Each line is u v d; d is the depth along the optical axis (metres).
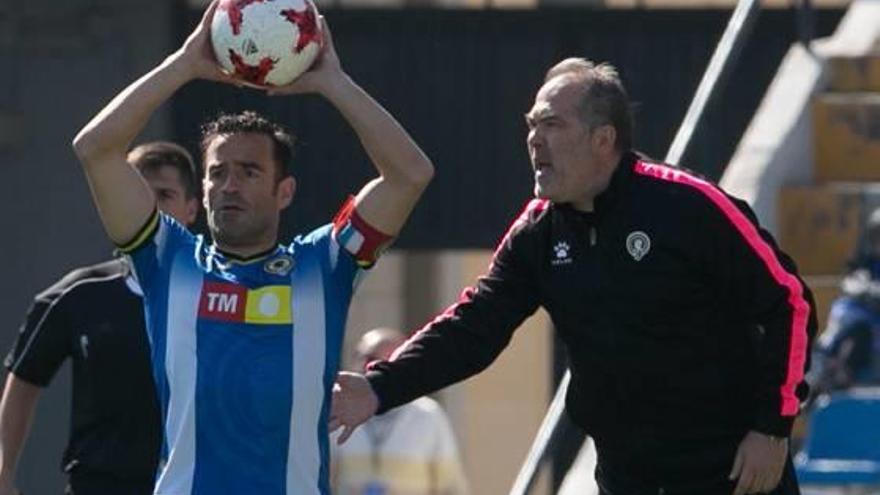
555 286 23.09
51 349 27.30
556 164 22.62
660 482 23.52
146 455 26.94
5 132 55.03
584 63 23.06
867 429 34.34
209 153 22.02
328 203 55.22
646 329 22.75
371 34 55.41
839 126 41.22
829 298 38.50
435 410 40.44
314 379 21.69
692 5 54.91
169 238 22.12
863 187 40.06
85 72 55.34
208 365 21.55
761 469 22.72
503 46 55.38
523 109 55.34
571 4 56.31
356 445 39.91
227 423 21.48
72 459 27.23
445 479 40.25
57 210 55.66
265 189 21.91
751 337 23.14
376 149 21.95
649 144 55.25
